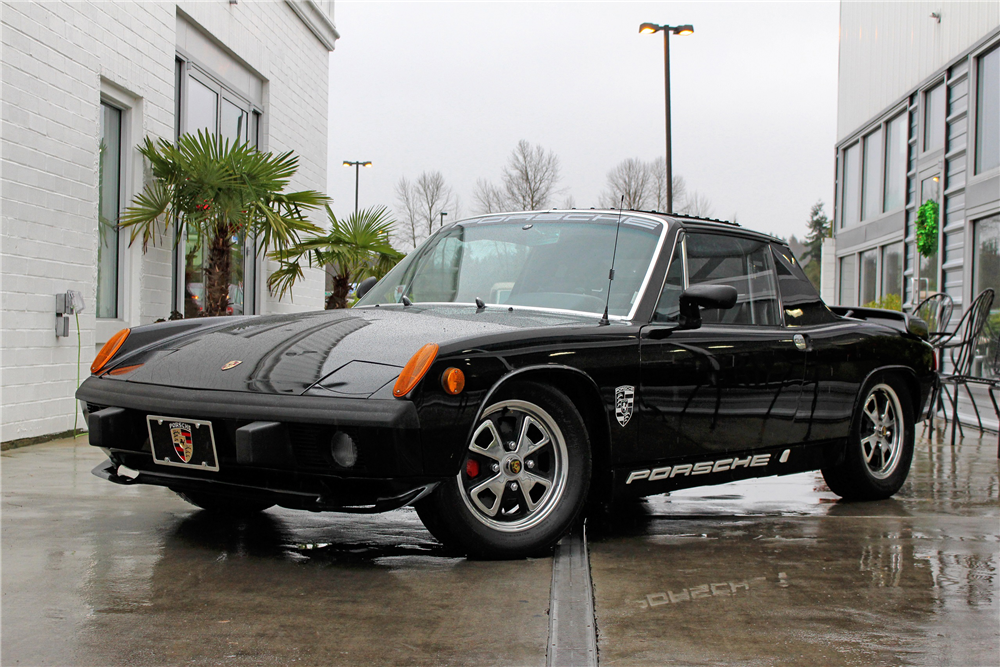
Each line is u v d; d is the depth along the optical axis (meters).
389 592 2.61
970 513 4.07
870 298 14.74
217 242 7.54
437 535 2.94
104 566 2.83
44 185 5.84
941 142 11.88
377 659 2.08
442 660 2.08
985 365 9.48
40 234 5.81
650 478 3.39
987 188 10.23
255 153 7.66
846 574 2.93
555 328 3.12
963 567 3.04
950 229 11.28
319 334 3.18
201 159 7.18
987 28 10.38
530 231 3.94
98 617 2.34
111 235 7.06
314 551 3.10
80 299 6.07
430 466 2.72
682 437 3.45
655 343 3.36
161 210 7.02
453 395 2.76
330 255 9.38
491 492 3.04
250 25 9.75
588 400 3.21
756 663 2.11
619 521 3.78
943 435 7.15
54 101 5.95
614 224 3.79
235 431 2.81
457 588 2.66
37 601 2.46
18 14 5.55
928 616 2.49
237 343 3.21
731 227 4.03
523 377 3.00
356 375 2.79
